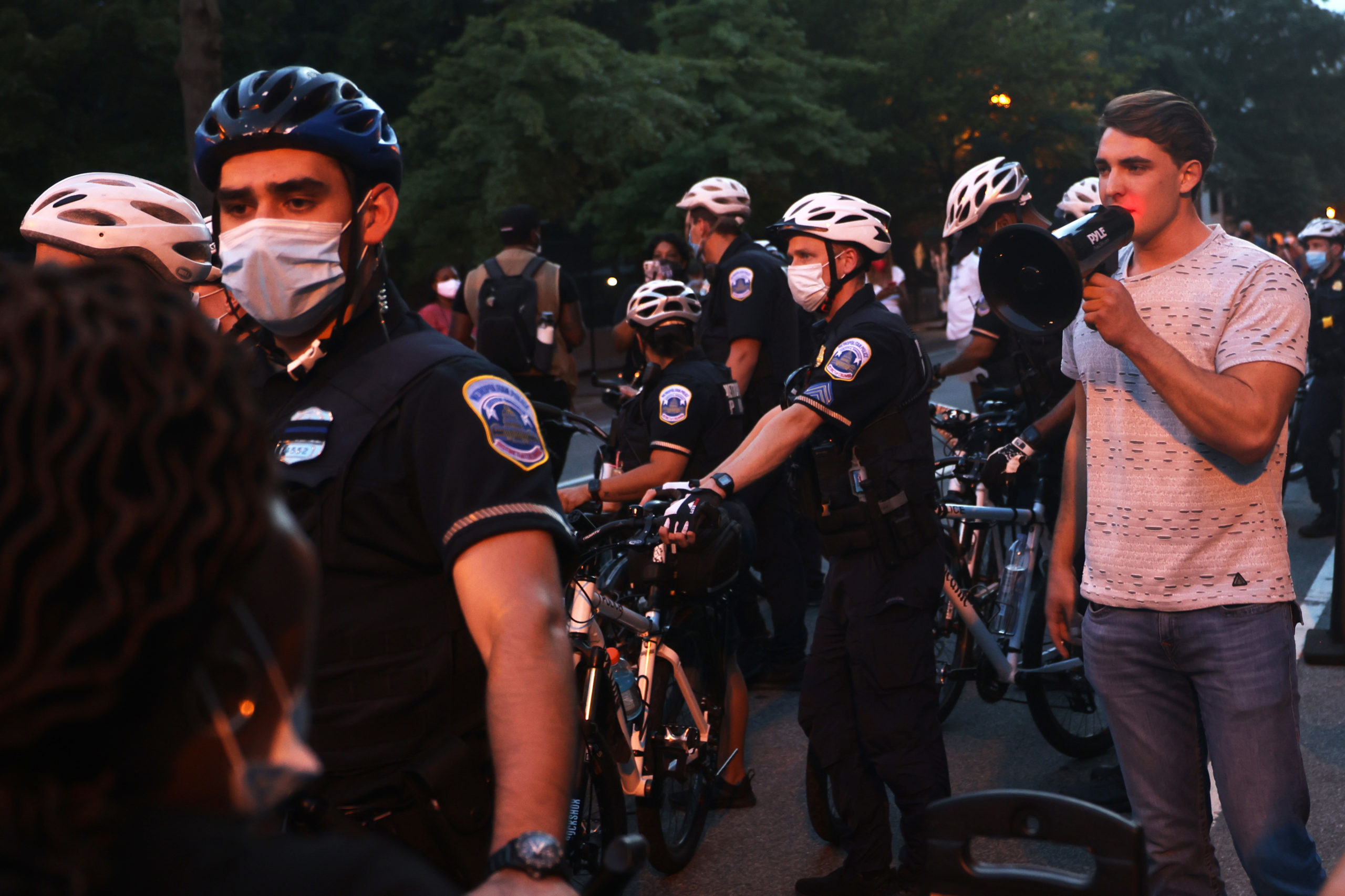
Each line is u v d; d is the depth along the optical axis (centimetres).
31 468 47
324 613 148
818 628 331
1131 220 216
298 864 58
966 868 134
